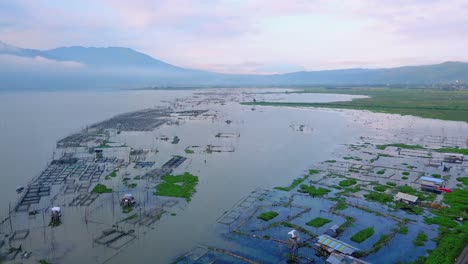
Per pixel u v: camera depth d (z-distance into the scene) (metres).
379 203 94.19
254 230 78.62
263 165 133.88
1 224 81.44
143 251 69.31
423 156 145.38
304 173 123.00
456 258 66.25
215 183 111.62
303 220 83.94
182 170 126.00
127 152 153.12
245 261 65.81
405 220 83.12
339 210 89.75
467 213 86.38
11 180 114.75
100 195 99.94
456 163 135.12
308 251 69.62
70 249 70.06
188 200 96.56
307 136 194.75
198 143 174.25
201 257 67.19
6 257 66.81
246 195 100.88
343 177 117.62
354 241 73.50
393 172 123.06
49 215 86.50
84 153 151.25
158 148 161.75
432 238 74.31
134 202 93.69
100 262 65.31
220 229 79.12
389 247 70.94
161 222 82.62
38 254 68.00
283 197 99.38
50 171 123.38
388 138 186.25
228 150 159.00
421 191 103.06
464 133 197.38
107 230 78.25
